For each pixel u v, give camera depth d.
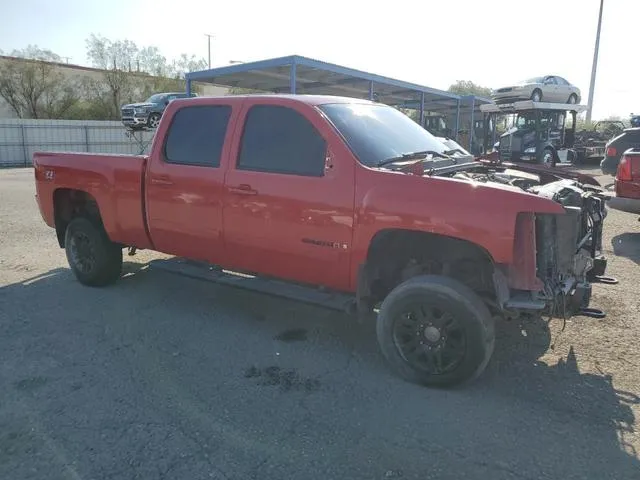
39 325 5.03
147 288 6.17
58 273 6.77
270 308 5.56
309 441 3.23
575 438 3.27
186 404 3.64
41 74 44.19
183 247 5.20
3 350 4.48
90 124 34.34
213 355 4.43
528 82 23.08
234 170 4.67
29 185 17.19
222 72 19.95
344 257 4.14
